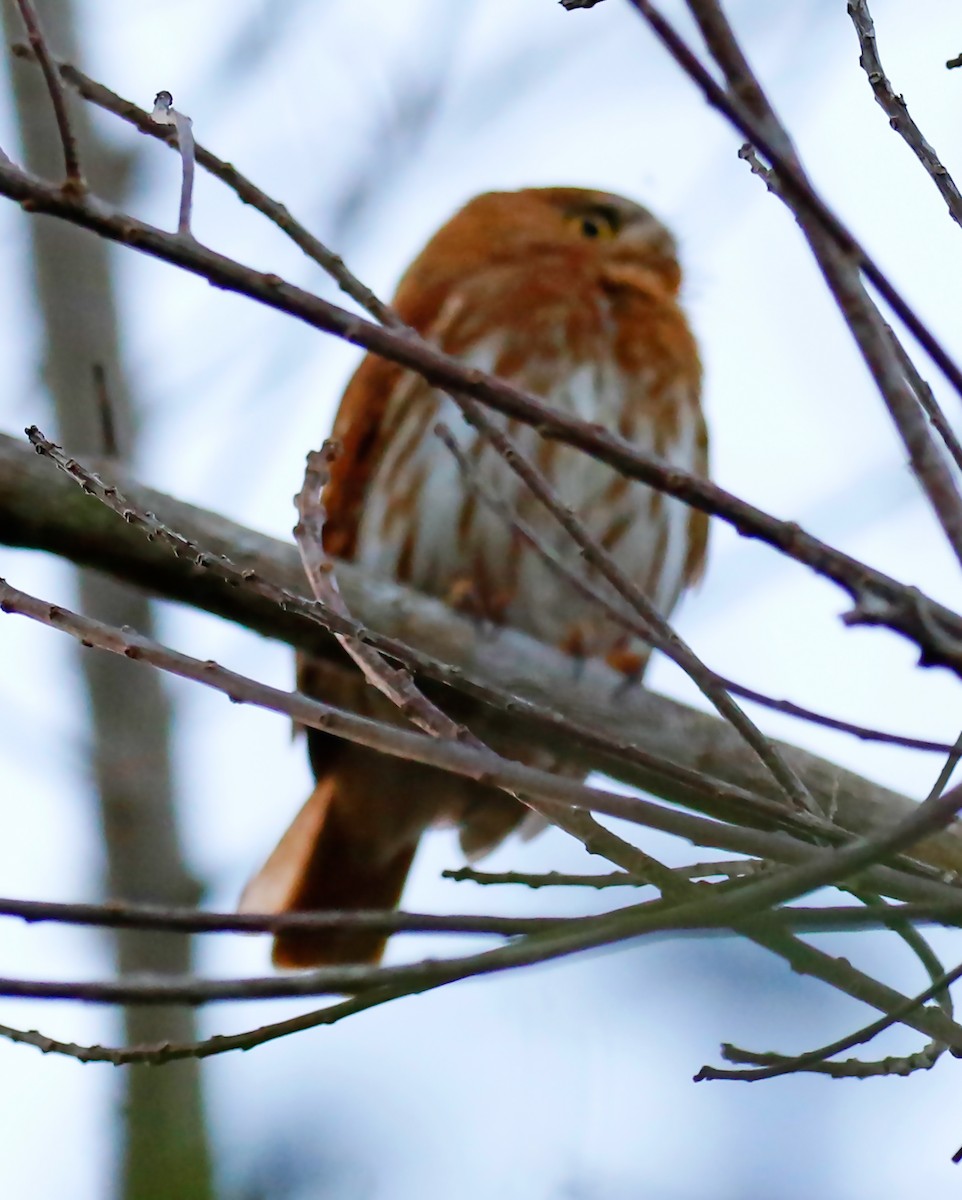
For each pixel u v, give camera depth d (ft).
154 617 34.91
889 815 24.64
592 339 32.71
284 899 32.27
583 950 18.15
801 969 18.99
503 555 31.19
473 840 32.37
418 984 18.39
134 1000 17.94
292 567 24.49
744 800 19.25
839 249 17.11
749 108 17.12
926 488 17.43
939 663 16.39
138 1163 31.24
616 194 34.81
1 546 24.00
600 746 19.35
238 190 18.98
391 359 16.25
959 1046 19.44
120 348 36.11
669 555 32.32
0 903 17.93
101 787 33.32
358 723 18.39
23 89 36.68
